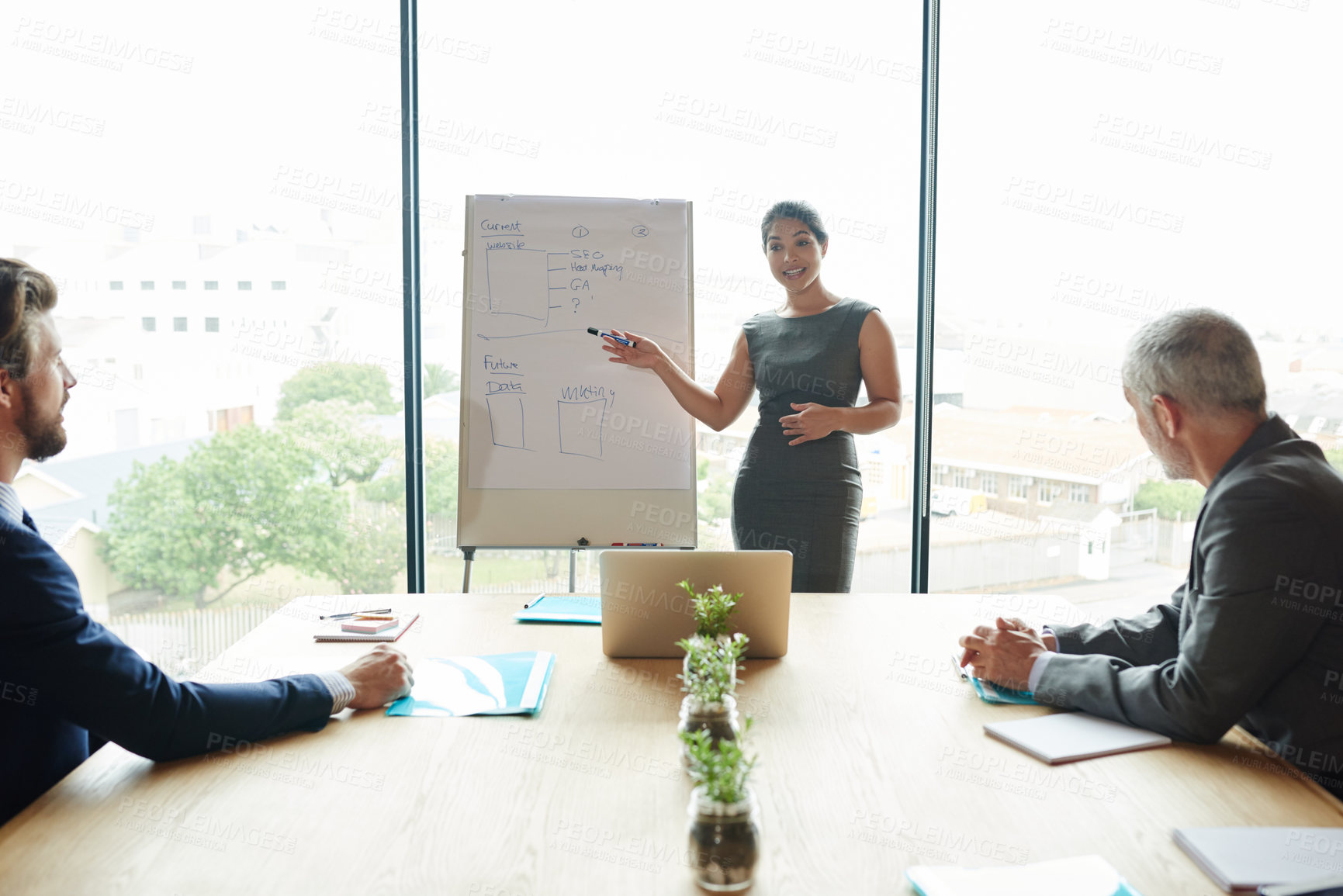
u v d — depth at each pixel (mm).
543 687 1389
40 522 3051
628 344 2580
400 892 836
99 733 1085
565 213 2750
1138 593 3227
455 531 2777
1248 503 1190
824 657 1566
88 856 904
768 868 878
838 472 2529
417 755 1155
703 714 1096
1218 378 1263
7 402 1165
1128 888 822
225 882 854
